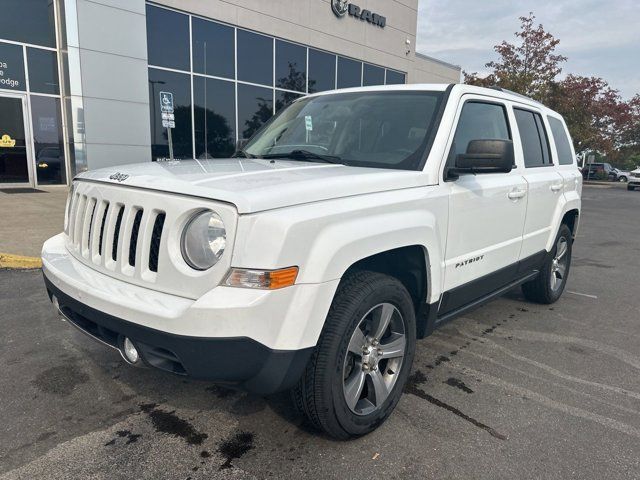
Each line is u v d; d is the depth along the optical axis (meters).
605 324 4.82
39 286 5.35
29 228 7.91
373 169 3.01
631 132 44.97
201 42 14.73
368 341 2.71
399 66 22.50
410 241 2.76
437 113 3.32
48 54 12.89
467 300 3.62
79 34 12.18
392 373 2.90
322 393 2.46
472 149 3.09
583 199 22.81
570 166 5.36
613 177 45.16
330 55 19.05
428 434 2.83
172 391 3.21
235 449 2.63
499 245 3.83
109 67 12.72
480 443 2.76
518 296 5.70
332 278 2.33
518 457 2.64
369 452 2.64
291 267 2.20
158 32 13.79
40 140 13.16
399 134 3.32
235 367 2.18
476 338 4.33
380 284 2.63
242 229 2.14
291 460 2.55
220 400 3.11
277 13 16.56
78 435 2.73
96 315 2.45
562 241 5.35
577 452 2.70
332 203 2.44
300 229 2.22
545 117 4.85
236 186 2.32
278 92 17.20
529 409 3.15
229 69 15.56
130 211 2.50
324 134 3.65
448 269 3.21
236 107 15.94
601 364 3.88
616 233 11.59
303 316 2.26
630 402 3.28
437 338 4.30
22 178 13.10
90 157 12.77
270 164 3.12
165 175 2.57
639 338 4.46
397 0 21.61
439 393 3.31
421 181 3.00
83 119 12.59
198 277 2.21
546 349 4.14
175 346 2.18
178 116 14.50
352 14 19.42
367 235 2.48
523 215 4.15
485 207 3.53
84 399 3.10
